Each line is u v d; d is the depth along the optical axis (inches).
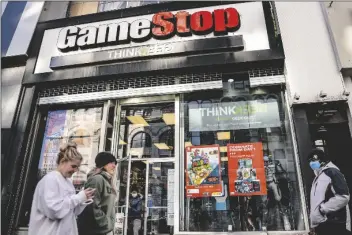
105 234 107.8
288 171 185.9
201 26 227.6
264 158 192.5
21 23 267.9
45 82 242.1
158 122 225.9
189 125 213.6
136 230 204.1
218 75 221.5
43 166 228.7
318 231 140.5
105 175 117.1
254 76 214.1
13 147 227.6
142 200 210.2
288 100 200.7
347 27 202.5
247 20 225.3
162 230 198.8
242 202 185.0
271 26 219.8
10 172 219.6
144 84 230.1
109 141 225.9
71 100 238.5
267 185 185.8
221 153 199.6
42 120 244.7
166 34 229.9
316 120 189.3
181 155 205.9
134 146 223.5
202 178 195.6
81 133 232.2
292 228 173.3
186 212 190.5
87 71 236.7
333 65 195.3
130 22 246.5
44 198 84.2
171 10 243.4
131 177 215.6
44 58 253.3
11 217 211.0
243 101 212.5
